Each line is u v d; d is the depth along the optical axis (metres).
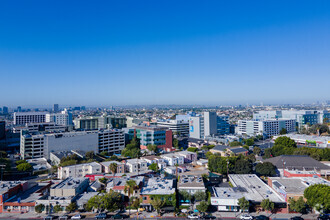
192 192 98.12
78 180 110.50
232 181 114.62
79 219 86.06
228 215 88.19
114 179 111.50
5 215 89.81
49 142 182.38
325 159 150.50
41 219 86.25
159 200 89.31
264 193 99.00
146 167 156.12
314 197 81.75
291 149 162.75
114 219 86.19
